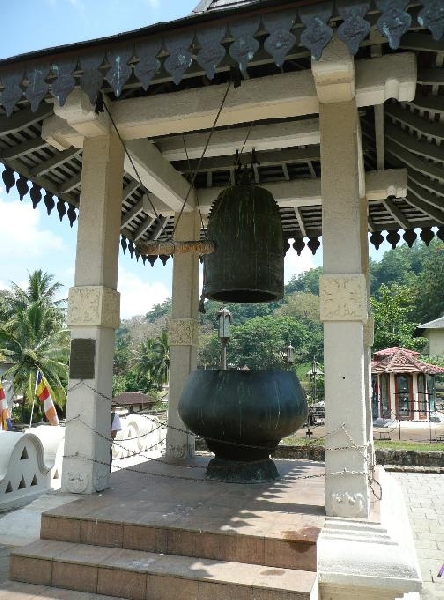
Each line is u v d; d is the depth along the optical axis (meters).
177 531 3.97
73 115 5.23
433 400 25.27
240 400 5.32
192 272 7.60
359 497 4.19
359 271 4.55
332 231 4.68
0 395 11.79
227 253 5.82
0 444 6.88
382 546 3.81
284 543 3.72
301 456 13.14
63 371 30.97
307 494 5.03
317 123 6.20
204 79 5.66
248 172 6.31
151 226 9.16
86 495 4.95
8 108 4.38
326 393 4.44
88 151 5.59
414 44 4.30
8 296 34.50
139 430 10.35
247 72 5.42
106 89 5.45
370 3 3.54
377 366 25.64
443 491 10.04
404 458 13.30
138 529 4.07
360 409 4.34
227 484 5.49
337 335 4.51
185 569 3.65
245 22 3.82
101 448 5.19
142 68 4.06
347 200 4.70
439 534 7.32
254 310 82.38
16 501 6.77
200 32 3.93
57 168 6.62
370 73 4.78
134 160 6.11
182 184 7.46
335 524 4.04
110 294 5.39
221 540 3.86
